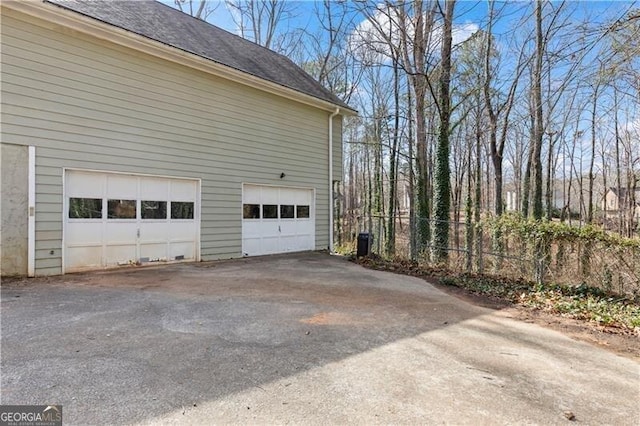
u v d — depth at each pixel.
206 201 9.41
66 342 3.61
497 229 8.29
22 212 6.67
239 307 5.10
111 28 7.39
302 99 11.47
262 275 7.70
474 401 2.70
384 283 7.27
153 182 8.48
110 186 7.80
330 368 3.18
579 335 4.43
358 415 2.45
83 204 7.43
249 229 10.47
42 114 6.85
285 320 4.57
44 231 6.90
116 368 3.05
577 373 3.29
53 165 6.99
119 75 7.82
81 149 7.32
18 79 6.59
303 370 3.12
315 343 3.79
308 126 12.03
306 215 12.12
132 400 2.55
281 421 2.36
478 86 14.02
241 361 3.27
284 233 11.45
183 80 8.89
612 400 2.81
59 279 6.68
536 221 8.21
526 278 7.50
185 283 6.64
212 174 9.52
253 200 10.59
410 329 4.39
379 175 20.45
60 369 3.01
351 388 2.83
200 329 4.12
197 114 9.18
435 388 2.88
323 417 2.41
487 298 6.29
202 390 2.73
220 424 2.30
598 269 6.87
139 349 3.48
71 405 2.47
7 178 6.52
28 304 4.97
